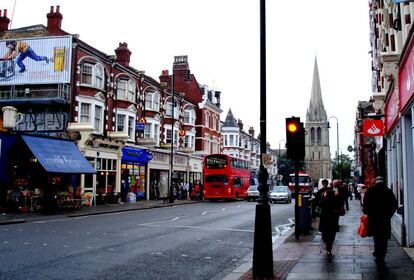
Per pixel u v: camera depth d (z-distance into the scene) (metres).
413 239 11.76
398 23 14.60
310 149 137.50
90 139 30.45
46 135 27.53
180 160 48.47
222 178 43.25
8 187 25.33
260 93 9.01
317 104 138.88
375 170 31.45
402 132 12.35
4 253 10.95
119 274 8.83
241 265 9.88
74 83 30.83
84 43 31.69
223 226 18.66
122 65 36.62
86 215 23.66
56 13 32.88
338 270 8.82
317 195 21.55
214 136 60.00
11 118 25.33
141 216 23.39
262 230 8.39
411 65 10.28
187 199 47.06
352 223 19.28
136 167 38.78
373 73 34.56
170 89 46.97
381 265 9.30
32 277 8.35
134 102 38.00
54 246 12.20
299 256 10.70
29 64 31.05
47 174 24.91
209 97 60.62
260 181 8.64
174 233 15.89
